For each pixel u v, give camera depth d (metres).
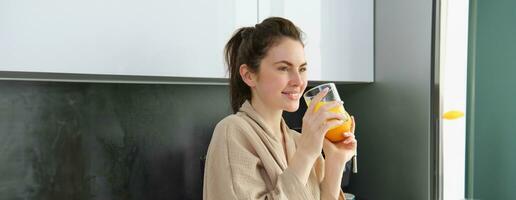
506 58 1.19
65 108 1.00
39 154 0.97
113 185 1.09
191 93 1.24
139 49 0.82
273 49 0.65
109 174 1.08
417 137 1.29
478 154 1.26
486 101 1.24
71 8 0.73
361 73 1.36
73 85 1.01
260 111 0.71
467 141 1.27
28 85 0.95
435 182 1.23
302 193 0.59
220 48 0.95
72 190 1.02
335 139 0.73
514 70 1.17
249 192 0.59
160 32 0.85
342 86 1.57
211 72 0.94
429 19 1.24
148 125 1.15
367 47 1.38
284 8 1.09
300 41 0.67
